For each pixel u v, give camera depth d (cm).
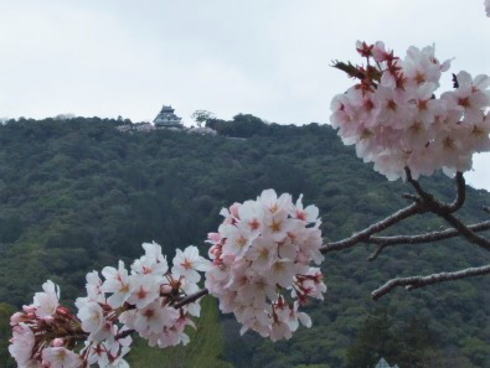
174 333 310
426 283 315
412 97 253
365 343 2825
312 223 279
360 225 4144
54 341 312
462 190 278
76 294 3534
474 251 3662
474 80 260
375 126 262
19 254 3878
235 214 284
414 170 270
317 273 313
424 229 3794
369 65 257
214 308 2288
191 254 311
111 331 301
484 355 2962
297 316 312
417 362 2778
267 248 271
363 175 5112
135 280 299
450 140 264
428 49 257
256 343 3222
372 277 3500
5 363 1877
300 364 3083
